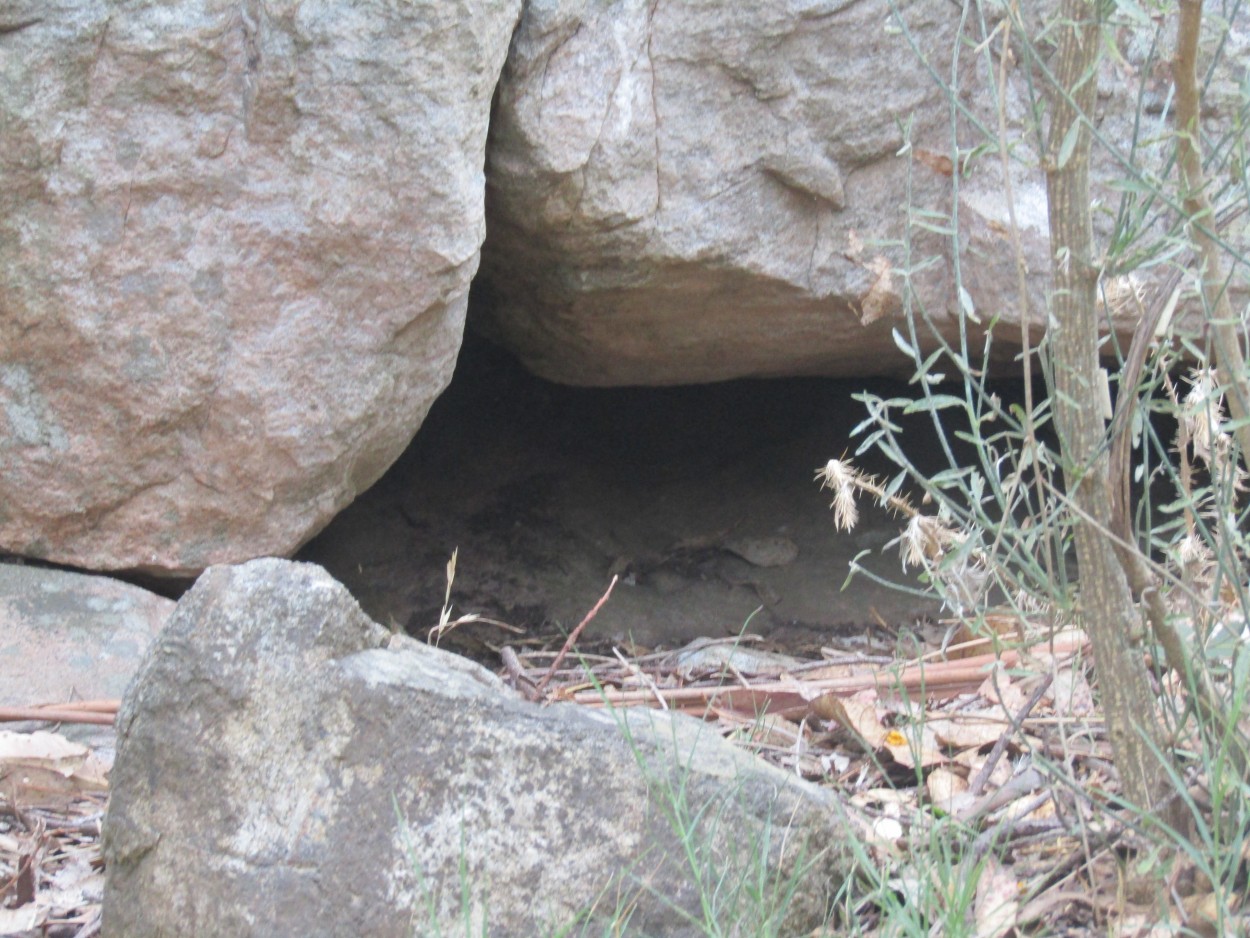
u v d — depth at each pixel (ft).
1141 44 12.66
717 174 12.91
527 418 18.12
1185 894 6.50
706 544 16.76
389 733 6.63
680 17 12.69
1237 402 6.40
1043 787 8.04
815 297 13.38
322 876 6.47
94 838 8.76
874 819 8.00
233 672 6.70
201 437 11.89
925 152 7.36
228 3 11.39
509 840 6.54
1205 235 6.06
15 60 11.22
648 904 6.49
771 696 10.39
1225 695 6.98
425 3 11.37
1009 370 16.11
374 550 16.34
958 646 10.93
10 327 11.60
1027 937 6.60
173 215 11.55
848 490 6.75
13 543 12.02
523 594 15.98
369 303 11.80
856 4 12.76
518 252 13.47
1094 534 6.50
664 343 14.35
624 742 6.70
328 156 11.54
